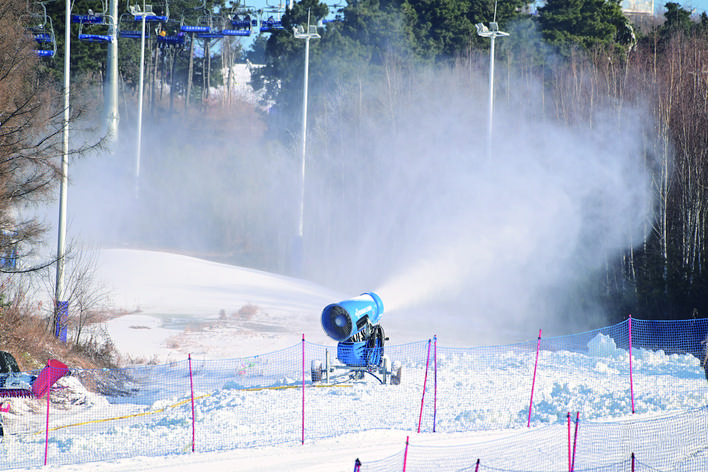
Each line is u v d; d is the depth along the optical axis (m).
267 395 73.06
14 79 94.12
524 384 78.12
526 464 48.56
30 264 112.88
